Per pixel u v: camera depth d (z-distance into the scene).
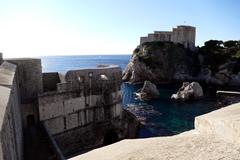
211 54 113.19
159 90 88.75
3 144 7.25
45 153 20.83
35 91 30.48
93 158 7.30
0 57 26.52
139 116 53.06
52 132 30.41
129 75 116.31
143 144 7.71
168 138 8.02
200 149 6.36
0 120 7.63
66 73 32.25
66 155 32.12
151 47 120.38
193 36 133.38
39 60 30.62
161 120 50.38
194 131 8.65
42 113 29.12
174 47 121.94
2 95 11.24
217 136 7.18
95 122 36.41
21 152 18.75
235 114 8.02
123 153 7.08
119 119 39.97
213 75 106.81
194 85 71.81
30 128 28.09
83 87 34.28
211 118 7.85
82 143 34.53
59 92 31.03
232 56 106.12
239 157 5.57
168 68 117.50
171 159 5.98
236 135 6.53
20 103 28.36
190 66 118.69
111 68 38.19
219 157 5.68
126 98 72.69
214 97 73.12
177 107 61.34
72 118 32.97
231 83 102.31
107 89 37.59
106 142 38.78
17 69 28.23
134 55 121.56
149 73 113.44
